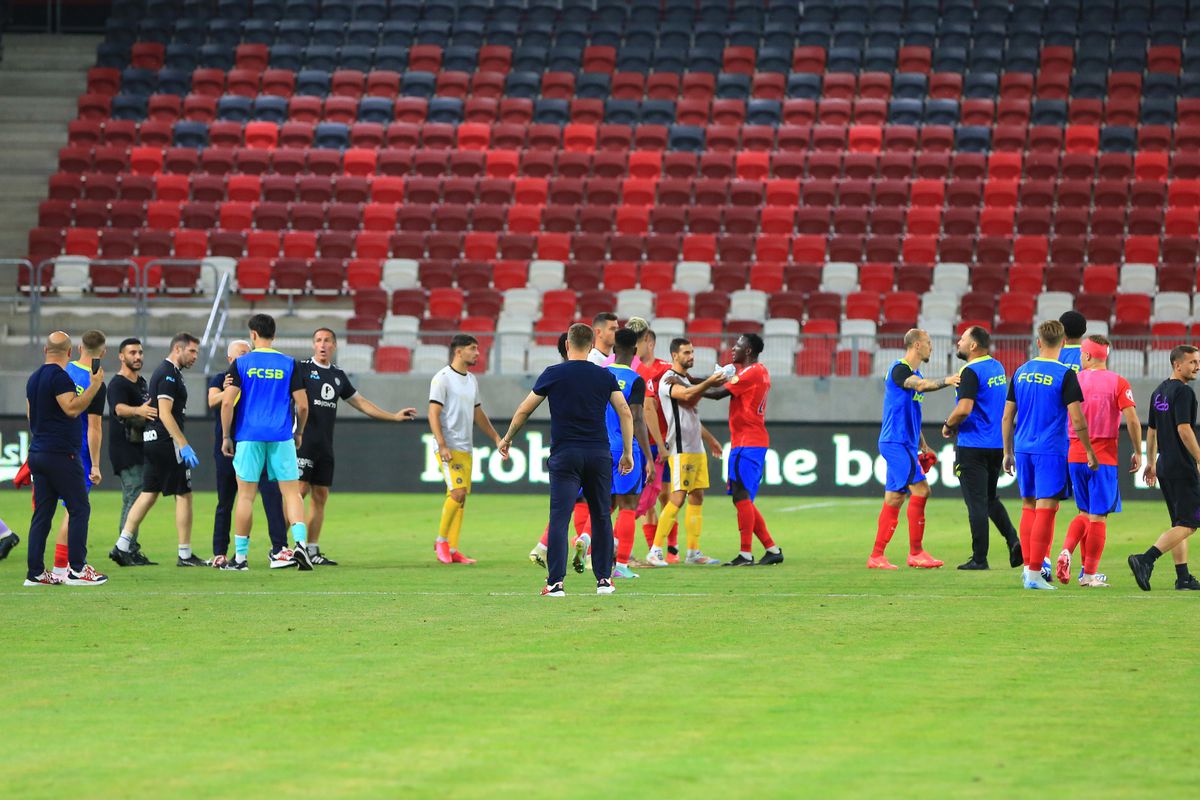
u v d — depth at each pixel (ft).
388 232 258.57
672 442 110.01
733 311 236.43
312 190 271.28
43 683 62.13
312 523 111.86
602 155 275.39
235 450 105.50
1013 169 270.05
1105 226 255.91
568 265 245.45
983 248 249.14
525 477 193.36
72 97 302.45
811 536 137.18
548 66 307.99
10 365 203.92
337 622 78.95
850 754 50.03
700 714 56.13
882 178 271.90
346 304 245.04
